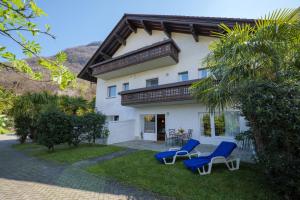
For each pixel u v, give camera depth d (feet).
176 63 50.75
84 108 69.10
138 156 31.76
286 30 17.71
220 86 19.98
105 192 18.29
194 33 45.52
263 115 14.96
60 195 17.63
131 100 52.21
